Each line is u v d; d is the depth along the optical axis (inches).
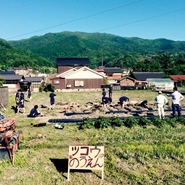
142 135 541.0
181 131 578.2
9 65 4953.3
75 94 1566.2
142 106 948.0
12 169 369.1
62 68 2309.3
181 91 1654.8
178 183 322.3
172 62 3794.3
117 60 5590.6
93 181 334.3
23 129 598.9
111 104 999.0
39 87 1761.8
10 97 1257.4
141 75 2277.3
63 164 392.2
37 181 333.7
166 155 415.5
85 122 610.2
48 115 777.6
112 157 411.2
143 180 331.9
